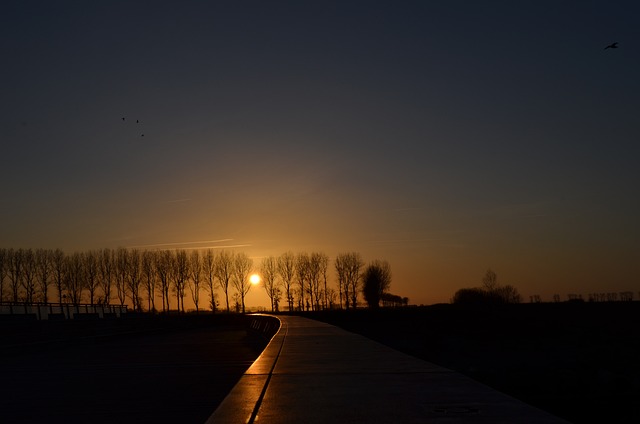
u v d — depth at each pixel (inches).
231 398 390.3
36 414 450.0
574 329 2378.2
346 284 4940.9
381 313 3528.5
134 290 4180.6
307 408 352.2
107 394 547.2
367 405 357.1
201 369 768.9
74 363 904.3
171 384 613.0
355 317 3454.7
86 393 556.4
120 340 1716.3
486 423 302.8
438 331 2397.9
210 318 3496.6
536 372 927.7
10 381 663.8
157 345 1398.9
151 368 793.6
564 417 516.1
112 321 2042.3
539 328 2468.0
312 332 1232.2
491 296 3705.7
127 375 708.0
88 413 450.6
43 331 1464.1
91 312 2158.0
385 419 317.1
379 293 4699.8
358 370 530.0
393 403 362.3
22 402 507.2
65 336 1477.6
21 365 882.8
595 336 2095.2
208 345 1366.9
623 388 674.2
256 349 1194.6
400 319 3213.6
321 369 541.0
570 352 1496.1
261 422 316.5
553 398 604.7
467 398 376.2
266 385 445.1
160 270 4306.1
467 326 2632.9
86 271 3998.5
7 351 1096.2
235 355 1025.5
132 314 2770.7
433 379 465.7
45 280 3710.6
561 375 851.4
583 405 568.7
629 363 1233.4
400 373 504.7
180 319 3063.5
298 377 487.5
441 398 377.4
